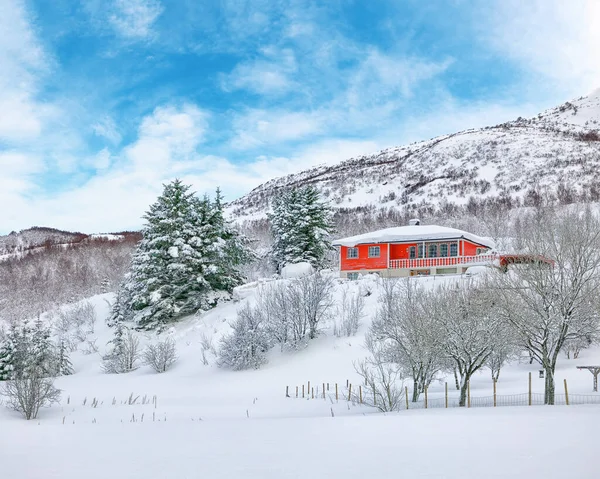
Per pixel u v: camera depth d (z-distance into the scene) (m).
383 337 31.92
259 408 26.47
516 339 24.41
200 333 48.03
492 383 30.67
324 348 39.03
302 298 42.41
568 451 9.95
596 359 34.31
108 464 10.91
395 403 23.81
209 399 30.77
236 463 10.35
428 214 170.12
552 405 20.34
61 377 43.81
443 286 35.03
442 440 12.00
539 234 27.52
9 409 27.69
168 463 10.70
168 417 24.22
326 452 11.23
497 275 27.23
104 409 27.86
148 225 55.50
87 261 124.50
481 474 8.34
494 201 173.88
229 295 55.56
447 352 24.66
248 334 39.62
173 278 53.38
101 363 47.22
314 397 29.44
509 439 11.60
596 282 22.83
